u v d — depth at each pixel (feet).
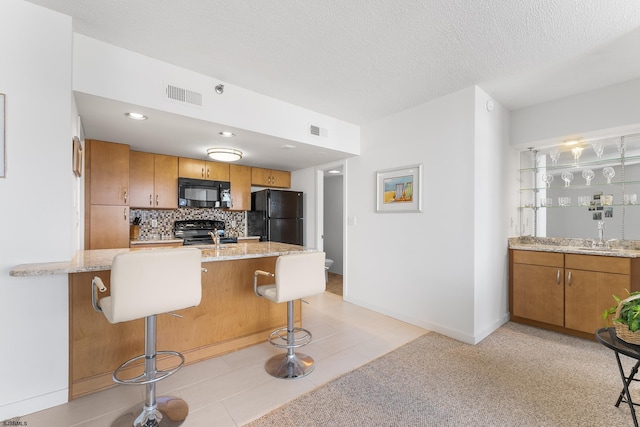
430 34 6.23
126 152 10.96
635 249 9.23
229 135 9.60
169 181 13.08
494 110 9.73
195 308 7.56
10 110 5.28
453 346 8.39
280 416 5.41
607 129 8.77
